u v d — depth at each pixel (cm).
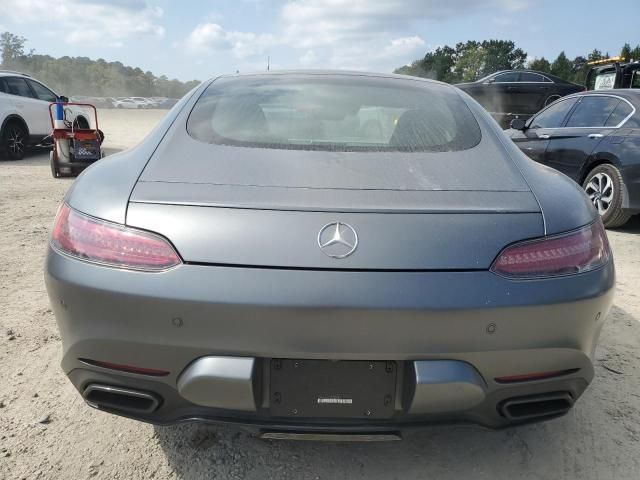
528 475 205
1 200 675
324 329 158
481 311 159
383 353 161
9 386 257
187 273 160
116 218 170
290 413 171
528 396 176
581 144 612
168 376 169
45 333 310
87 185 187
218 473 204
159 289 160
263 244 161
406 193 177
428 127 224
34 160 1087
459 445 223
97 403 184
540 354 169
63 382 262
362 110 235
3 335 306
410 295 157
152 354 167
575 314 169
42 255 451
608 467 210
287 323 158
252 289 157
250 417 173
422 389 162
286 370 167
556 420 240
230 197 172
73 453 213
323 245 161
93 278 166
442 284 159
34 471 202
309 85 257
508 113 1421
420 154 204
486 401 171
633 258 487
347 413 171
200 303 158
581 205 188
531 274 166
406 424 172
